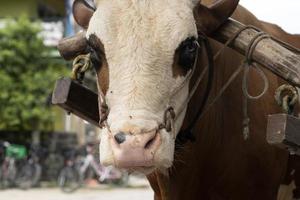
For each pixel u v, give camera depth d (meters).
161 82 3.40
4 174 20.61
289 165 5.01
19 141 23.66
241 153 4.53
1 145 21.62
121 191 20.31
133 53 3.40
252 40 3.91
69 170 20.16
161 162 3.32
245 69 4.13
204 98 4.21
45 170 22.02
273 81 4.81
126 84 3.36
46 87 22.81
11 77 23.00
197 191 4.53
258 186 4.61
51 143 23.89
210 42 4.27
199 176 4.48
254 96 4.54
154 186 4.88
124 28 3.44
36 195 18.70
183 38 3.46
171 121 3.45
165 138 3.36
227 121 4.50
